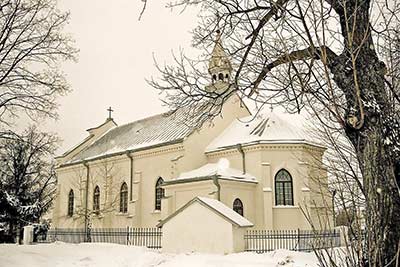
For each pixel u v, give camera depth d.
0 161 41.28
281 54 7.04
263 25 8.22
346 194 6.28
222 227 18.38
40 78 25.09
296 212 28.56
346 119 5.46
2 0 22.11
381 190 4.11
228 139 33.56
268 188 29.09
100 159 41.31
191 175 30.78
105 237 30.59
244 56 8.70
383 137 5.11
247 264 14.66
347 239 4.38
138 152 37.03
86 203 42.38
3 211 34.66
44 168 47.84
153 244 27.48
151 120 43.84
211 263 15.30
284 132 30.72
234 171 30.50
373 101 5.45
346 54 5.75
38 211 36.78
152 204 35.03
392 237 4.50
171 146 34.06
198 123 11.81
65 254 18.70
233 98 36.25
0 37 22.00
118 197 38.47
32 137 42.38
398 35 6.39
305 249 21.88
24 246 20.12
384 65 5.89
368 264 3.80
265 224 28.55
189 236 19.38
